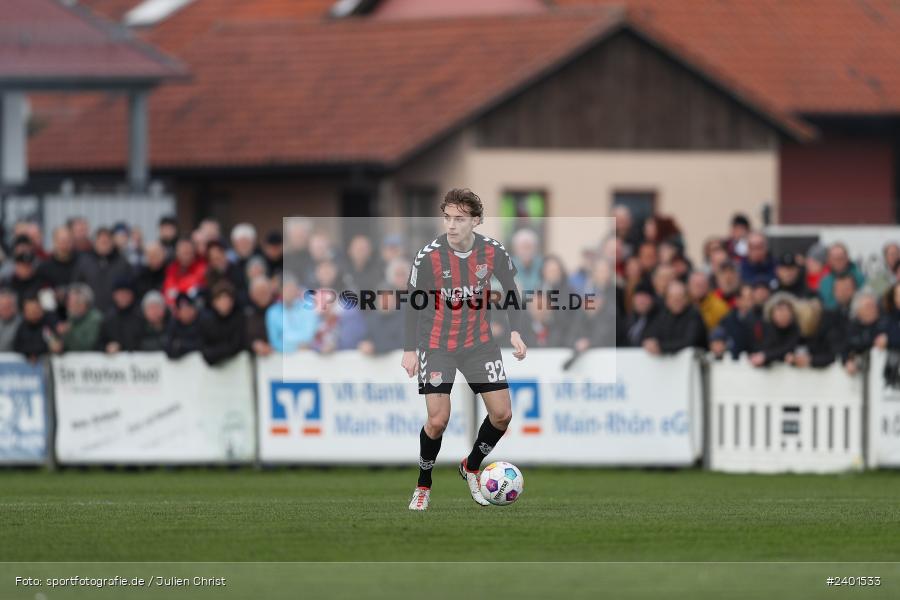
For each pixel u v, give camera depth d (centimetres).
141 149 10994
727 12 13662
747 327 6116
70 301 6359
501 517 4019
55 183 9719
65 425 6344
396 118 11238
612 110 11725
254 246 6775
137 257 7450
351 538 3656
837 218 11256
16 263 6881
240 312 6234
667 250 6594
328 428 6194
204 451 6259
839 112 13025
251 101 12050
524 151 11412
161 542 3609
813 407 5969
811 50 13512
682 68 11919
